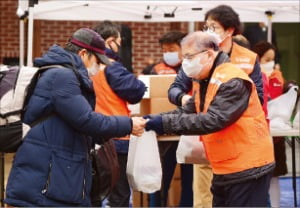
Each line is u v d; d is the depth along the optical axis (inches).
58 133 153.4
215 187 169.8
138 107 255.3
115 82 220.1
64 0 285.6
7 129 154.8
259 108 165.3
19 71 158.2
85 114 151.9
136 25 489.1
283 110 250.5
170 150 258.5
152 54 491.5
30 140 153.3
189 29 447.5
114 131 155.6
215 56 164.2
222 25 193.6
